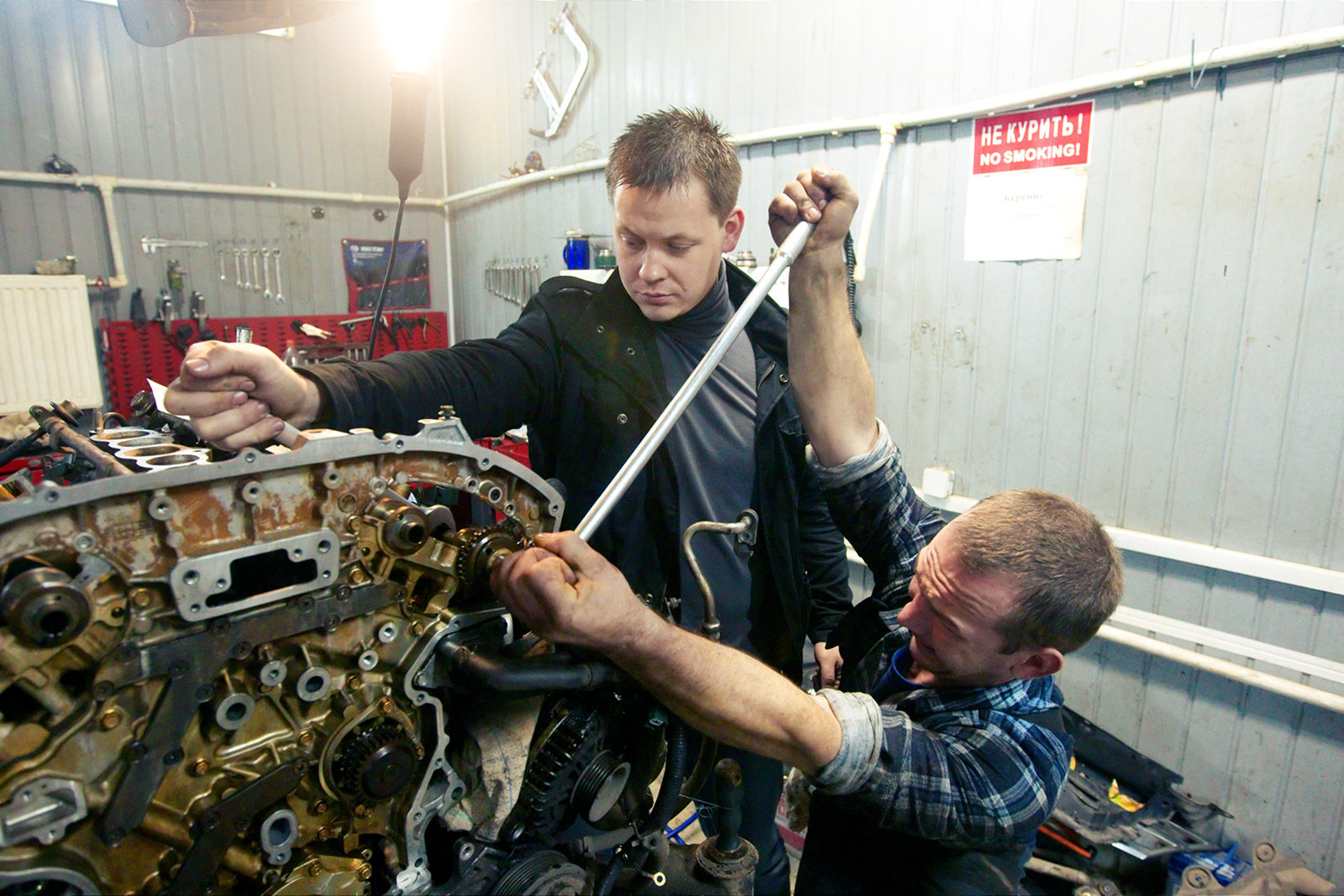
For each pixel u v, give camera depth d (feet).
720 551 4.19
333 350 10.54
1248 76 5.07
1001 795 2.69
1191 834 5.59
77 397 8.59
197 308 9.78
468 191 11.76
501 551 2.39
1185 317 5.52
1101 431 6.02
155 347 9.59
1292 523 5.25
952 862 2.86
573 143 9.91
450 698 2.54
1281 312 5.13
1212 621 5.69
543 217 10.54
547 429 4.41
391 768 2.15
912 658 3.41
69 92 8.89
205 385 2.11
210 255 10.11
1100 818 5.63
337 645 2.17
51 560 1.67
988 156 6.28
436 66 12.03
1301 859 5.16
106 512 1.72
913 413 7.12
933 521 3.80
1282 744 5.50
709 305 4.18
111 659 1.76
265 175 10.48
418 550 2.23
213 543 1.88
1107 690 6.31
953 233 6.60
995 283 6.42
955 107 6.28
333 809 2.21
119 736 1.81
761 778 4.29
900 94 6.70
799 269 3.28
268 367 2.47
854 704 2.76
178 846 1.92
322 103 10.87
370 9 11.05
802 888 3.27
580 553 2.27
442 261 12.62
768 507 4.28
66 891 1.82
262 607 1.97
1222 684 5.72
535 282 10.84
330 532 2.04
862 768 2.61
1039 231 6.10
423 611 2.35
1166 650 5.81
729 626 4.28
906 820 2.66
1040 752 2.88
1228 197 5.24
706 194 3.61
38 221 8.84
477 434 3.90
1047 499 2.88
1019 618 2.68
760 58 7.64
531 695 2.24
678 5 8.28
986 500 2.99
